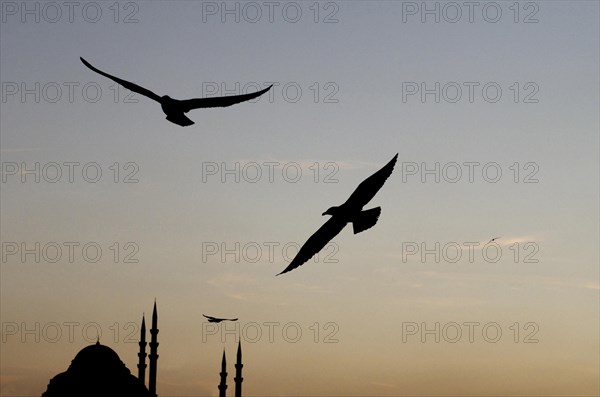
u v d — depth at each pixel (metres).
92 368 92.56
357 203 14.27
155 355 96.62
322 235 14.17
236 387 100.62
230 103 15.40
